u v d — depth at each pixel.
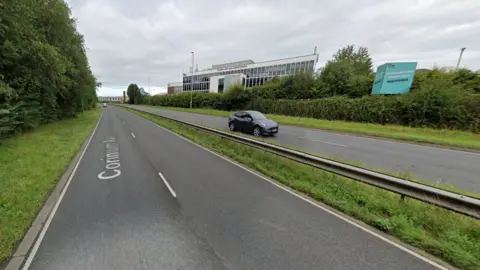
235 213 4.08
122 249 2.99
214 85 63.50
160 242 3.16
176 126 17.53
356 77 28.89
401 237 3.35
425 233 3.45
